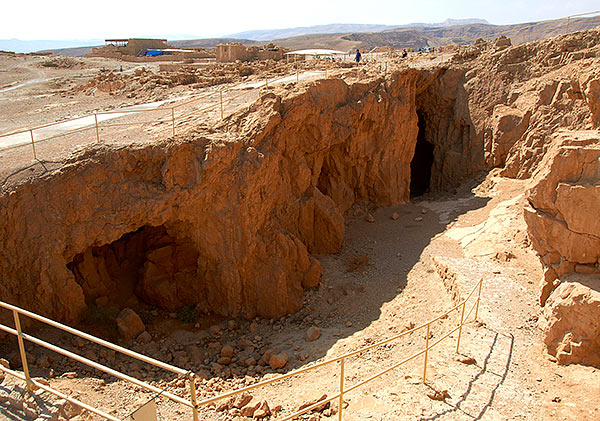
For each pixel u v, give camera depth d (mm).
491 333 13156
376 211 27578
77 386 11180
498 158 29562
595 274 12219
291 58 44969
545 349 12234
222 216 17312
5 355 12719
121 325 15555
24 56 63438
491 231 20906
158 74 36344
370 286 19234
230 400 11625
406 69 28484
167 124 20250
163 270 18328
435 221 25516
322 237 22297
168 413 10562
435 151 34781
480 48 35844
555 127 26391
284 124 19703
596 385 10469
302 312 18219
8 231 13914
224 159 17031
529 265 17250
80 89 37250
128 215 15516
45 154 15922
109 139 17719
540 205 13016
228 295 17844
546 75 28953
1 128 21875
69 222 14664
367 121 25922
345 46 158000
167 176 16125
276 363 14305
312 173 23391
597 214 11773
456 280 16531
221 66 38188
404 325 15492
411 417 9477
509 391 10523
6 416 7254
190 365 14898
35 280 14102
